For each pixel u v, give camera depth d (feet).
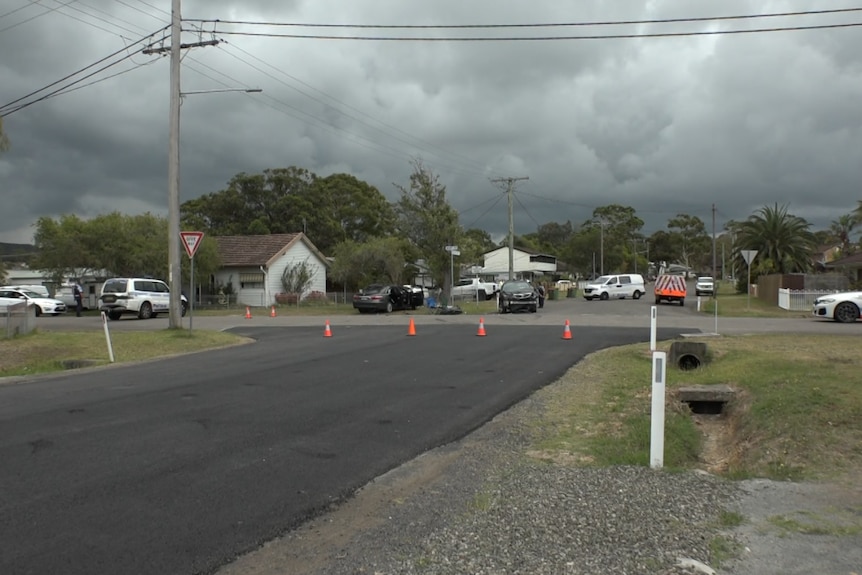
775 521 16.58
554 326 81.71
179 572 14.16
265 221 209.36
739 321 89.92
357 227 225.35
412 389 37.06
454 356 51.93
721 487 19.48
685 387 35.86
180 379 41.27
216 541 15.81
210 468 21.70
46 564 14.39
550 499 18.44
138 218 148.97
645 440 25.64
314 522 17.17
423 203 138.41
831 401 28.07
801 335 63.77
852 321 85.46
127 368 49.14
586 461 22.82
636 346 57.98
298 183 219.82
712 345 53.21
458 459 23.29
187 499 18.74
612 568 13.92
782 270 176.86
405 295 133.80
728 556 14.55
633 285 189.16
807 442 23.52
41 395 36.06
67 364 53.42
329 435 26.43
